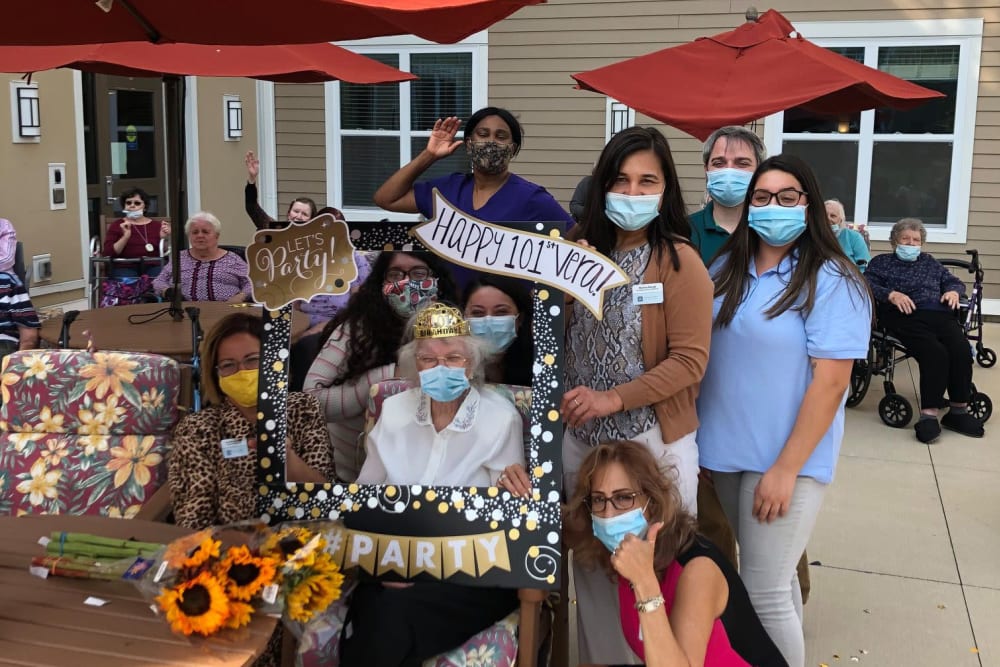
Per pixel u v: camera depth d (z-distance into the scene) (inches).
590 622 99.2
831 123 354.3
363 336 98.8
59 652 64.2
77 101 286.5
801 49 153.5
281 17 73.1
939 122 343.3
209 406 102.7
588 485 84.4
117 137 322.7
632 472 82.6
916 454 207.2
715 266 105.2
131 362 115.8
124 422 115.1
